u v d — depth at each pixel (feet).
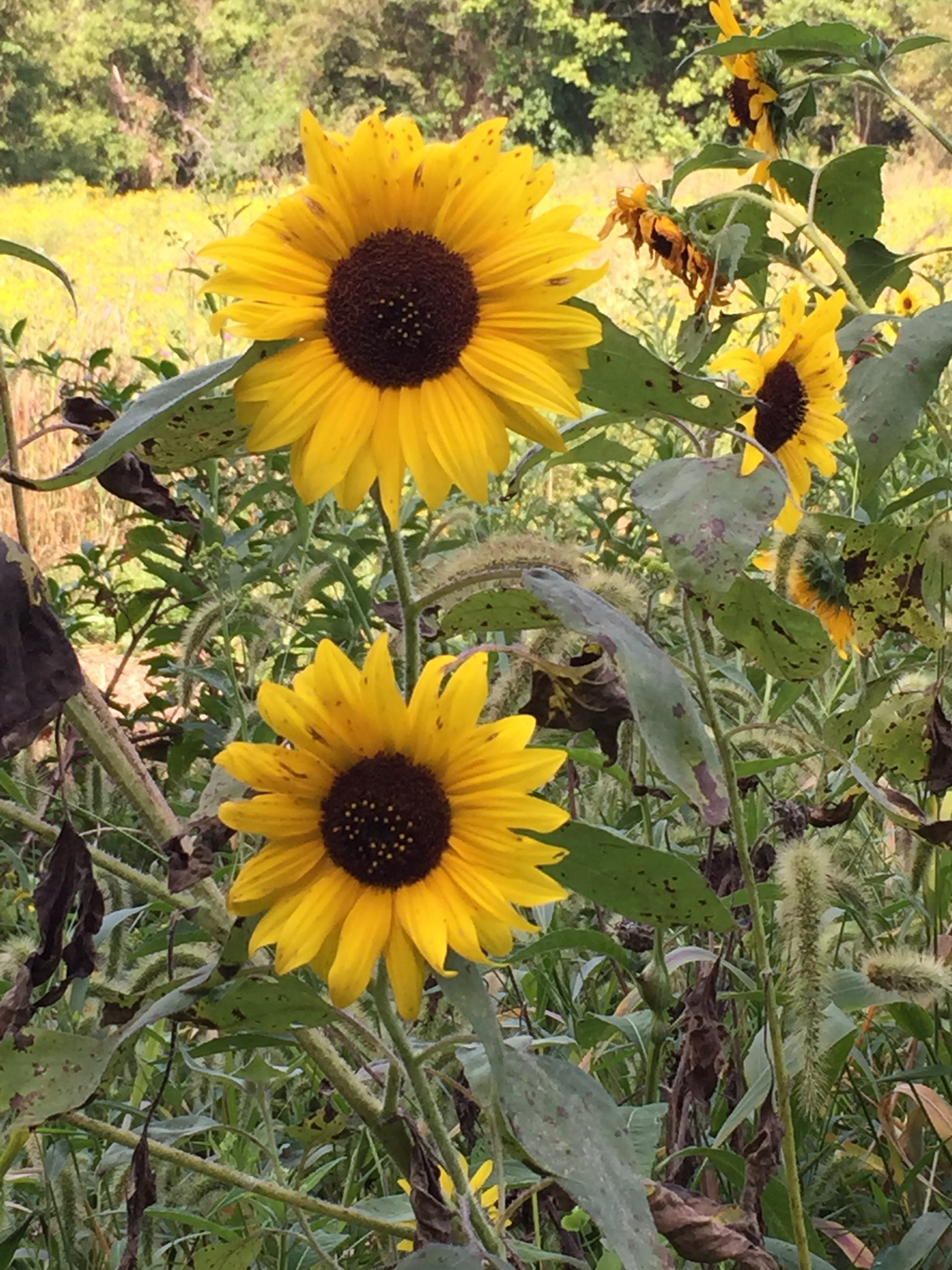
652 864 2.18
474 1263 2.05
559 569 2.48
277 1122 3.36
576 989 3.29
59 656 2.06
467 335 2.08
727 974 3.22
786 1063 2.65
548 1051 3.10
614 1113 2.13
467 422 2.07
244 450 2.30
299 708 2.04
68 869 2.25
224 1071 3.05
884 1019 3.49
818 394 2.91
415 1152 2.22
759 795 3.34
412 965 2.05
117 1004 2.37
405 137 2.08
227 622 3.84
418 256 2.07
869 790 2.50
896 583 3.18
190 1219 2.74
